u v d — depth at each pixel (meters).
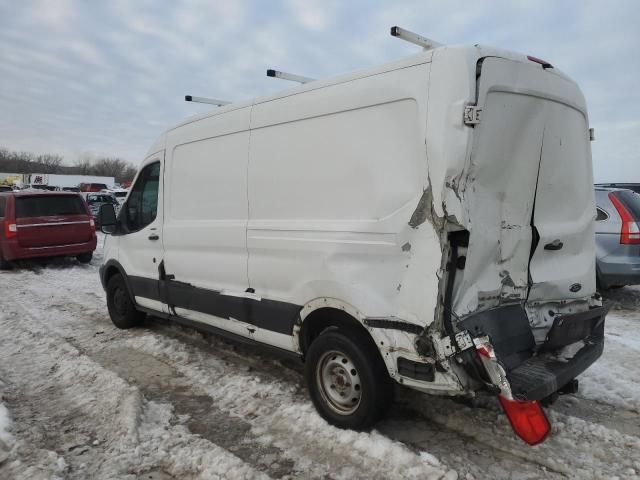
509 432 3.57
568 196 3.79
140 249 5.87
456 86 2.94
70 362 5.23
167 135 5.44
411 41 3.19
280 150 4.00
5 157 102.44
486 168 3.14
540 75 3.42
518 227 3.42
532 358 3.43
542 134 3.46
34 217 11.59
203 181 4.85
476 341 2.91
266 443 3.54
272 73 4.25
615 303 7.36
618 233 6.76
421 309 3.06
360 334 3.49
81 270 11.78
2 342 6.12
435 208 2.98
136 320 6.46
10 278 10.80
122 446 3.51
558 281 3.69
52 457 3.37
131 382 4.72
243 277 4.38
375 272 3.31
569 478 3.03
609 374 4.54
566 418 3.70
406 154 3.15
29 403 4.34
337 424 3.62
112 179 60.97
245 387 4.47
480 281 3.20
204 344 5.72
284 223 3.93
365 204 3.38
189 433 3.69
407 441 3.51
